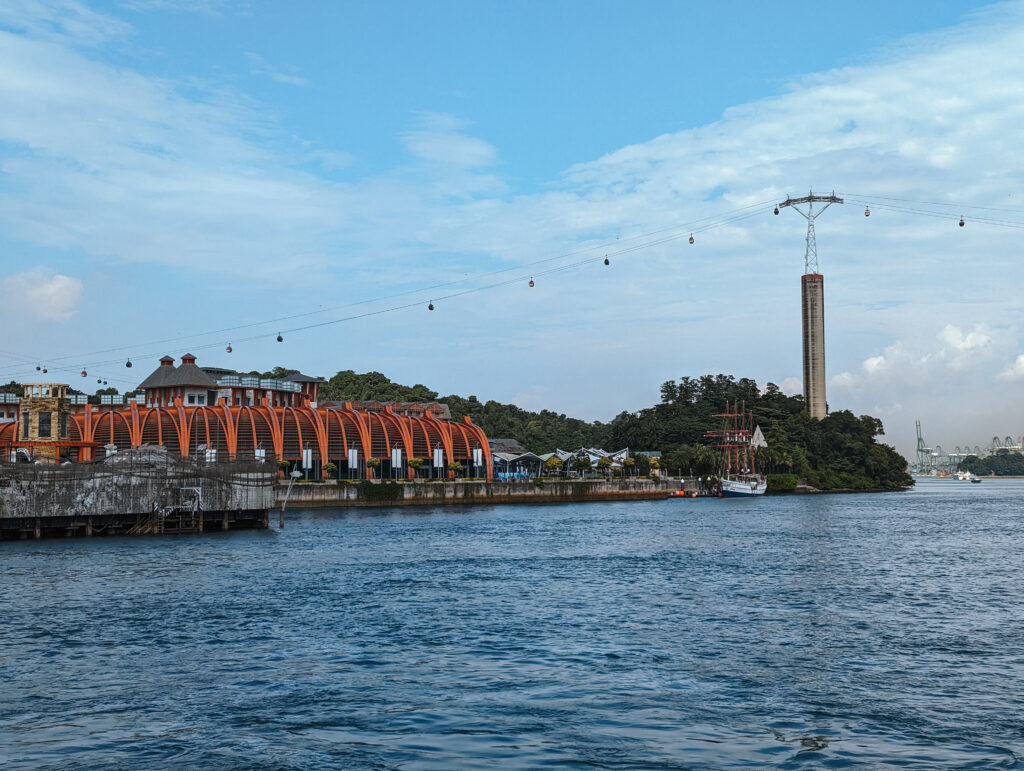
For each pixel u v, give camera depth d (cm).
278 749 2770
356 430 17712
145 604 5322
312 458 16862
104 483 9612
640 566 7388
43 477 9250
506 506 17938
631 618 4944
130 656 3988
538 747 2795
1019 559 8000
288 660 3922
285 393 19962
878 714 3142
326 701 3291
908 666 3834
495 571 7000
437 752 2745
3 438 15875
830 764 2653
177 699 3319
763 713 3153
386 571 6938
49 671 3722
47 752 2750
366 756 2711
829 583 6356
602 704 3253
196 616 4941
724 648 4175
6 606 5228
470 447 19538
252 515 10881
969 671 3747
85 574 6588
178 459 10188
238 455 15500
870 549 8962
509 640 4347
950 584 6319
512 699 3319
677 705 3250
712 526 12438
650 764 2652
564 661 3912
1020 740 2872
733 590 6009
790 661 3919
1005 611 5206
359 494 16512
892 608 5294
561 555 8250
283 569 6988
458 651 4103
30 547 8538
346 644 4247
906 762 2672
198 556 7844
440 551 8550
